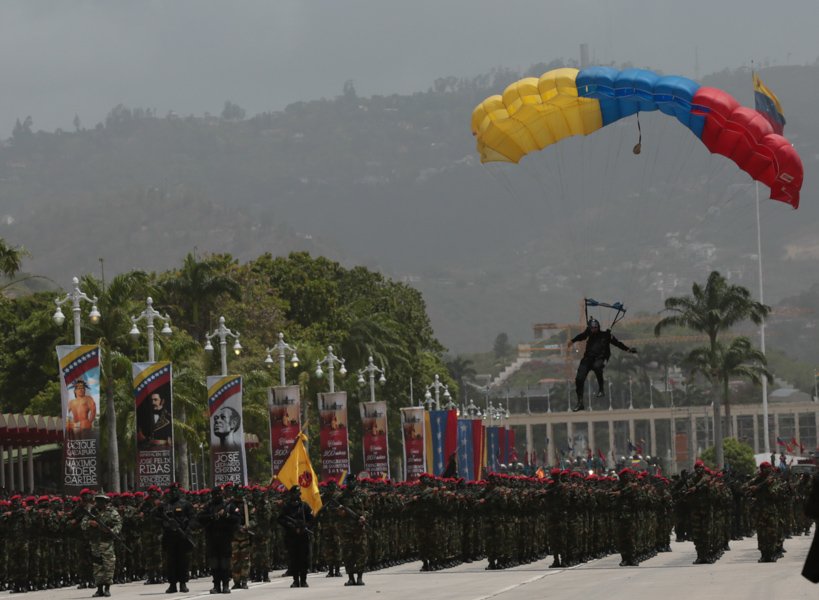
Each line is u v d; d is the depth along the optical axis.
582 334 56.97
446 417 135.25
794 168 64.25
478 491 73.88
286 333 166.50
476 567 69.31
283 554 72.56
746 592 44.41
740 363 187.75
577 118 68.69
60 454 152.12
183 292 149.75
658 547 77.25
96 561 56.97
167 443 79.62
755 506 63.59
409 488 80.81
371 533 68.50
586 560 70.31
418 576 62.94
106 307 105.44
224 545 55.34
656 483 77.69
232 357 152.88
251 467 157.75
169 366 80.19
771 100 81.12
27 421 107.88
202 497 67.12
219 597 52.38
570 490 66.12
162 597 53.75
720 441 187.00
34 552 62.75
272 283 188.00
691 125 66.12
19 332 149.75
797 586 45.97
